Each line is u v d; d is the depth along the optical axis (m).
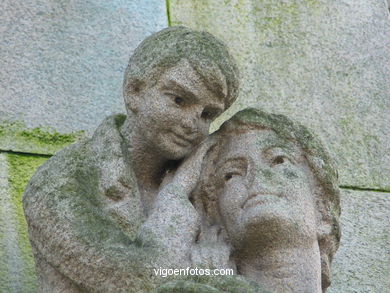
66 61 4.73
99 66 4.75
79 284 3.45
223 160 3.67
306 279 3.47
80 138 4.54
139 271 3.37
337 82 5.01
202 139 3.70
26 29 4.79
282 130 3.68
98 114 4.62
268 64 4.98
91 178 3.63
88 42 4.81
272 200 3.50
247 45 5.02
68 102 4.62
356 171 4.77
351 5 5.27
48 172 3.65
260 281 3.49
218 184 3.67
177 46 3.62
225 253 3.48
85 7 4.91
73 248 3.46
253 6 5.15
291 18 5.16
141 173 3.73
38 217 3.55
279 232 3.47
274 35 5.08
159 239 3.45
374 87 5.04
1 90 4.59
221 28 5.03
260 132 3.68
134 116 3.70
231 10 5.10
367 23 5.23
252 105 4.83
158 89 3.62
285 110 4.86
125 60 4.80
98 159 3.66
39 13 4.84
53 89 4.64
